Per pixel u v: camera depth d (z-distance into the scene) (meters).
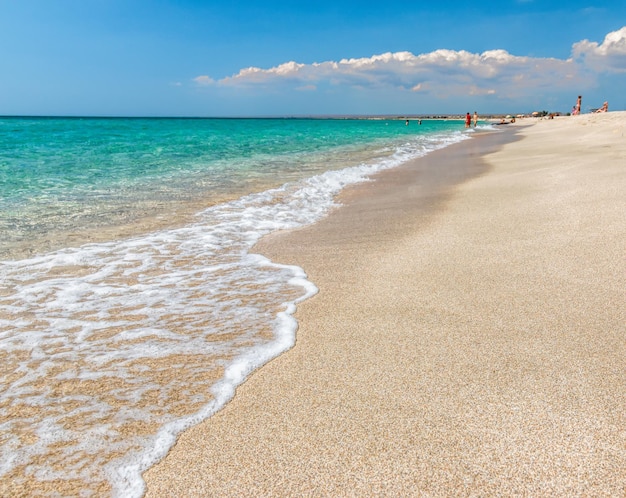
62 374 3.05
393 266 5.04
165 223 7.20
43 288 4.55
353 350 3.32
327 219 7.60
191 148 21.61
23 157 16.33
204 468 2.23
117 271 5.07
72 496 2.05
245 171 13.50
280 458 2.28
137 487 2.11
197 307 4.14
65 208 8.11
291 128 55.50
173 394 2.83
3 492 2.06
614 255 4.84
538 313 3.72
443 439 2.37
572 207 6.82
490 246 5.48
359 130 50.47
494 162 14.66
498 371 2.96
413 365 3.08
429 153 19.78
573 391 2.72
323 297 4.30
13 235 6.36
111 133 34.16
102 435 2.46
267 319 3.87
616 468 2.14
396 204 8.57
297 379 2.98
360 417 2.57
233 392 2.86
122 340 3.53
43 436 2.45
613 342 3.23
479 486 2.07
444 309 3.90
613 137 18.67
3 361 3.21
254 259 5.50
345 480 2.13
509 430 2.41
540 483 2.07
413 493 2.04
